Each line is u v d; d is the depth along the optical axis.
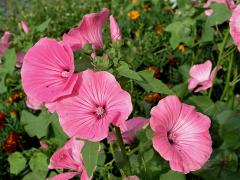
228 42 0.38
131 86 0.27
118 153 0.31
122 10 0.71
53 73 0.23
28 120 0.41
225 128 0.36
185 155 0.24
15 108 0.51
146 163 0.31
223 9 0.39
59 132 0.37
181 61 0.53
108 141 0.31
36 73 0.23
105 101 0.22
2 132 0.48
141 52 0.55
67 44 0.22
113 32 0.25
